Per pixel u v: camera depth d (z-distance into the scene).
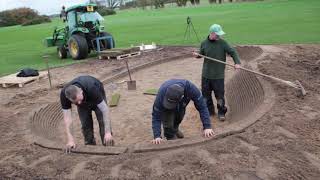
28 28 38.31
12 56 17.67
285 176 4.66
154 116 5.41
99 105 5.48
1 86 11.59
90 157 5.45
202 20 26.64
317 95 7.19
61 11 16.62
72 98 4.95
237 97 8.87
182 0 58.03
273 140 5.47
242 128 5.84
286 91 7.36
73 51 15.60
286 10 28.55
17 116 8.02
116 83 11.44
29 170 5.27
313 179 4.63
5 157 5.79
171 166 4.96
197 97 5.34
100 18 16.02
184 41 17.94
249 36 16.80
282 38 15.31
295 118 6.18
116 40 20.53
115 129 7.93
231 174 4.71
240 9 35.56
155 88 10.59
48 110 8.67
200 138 5.54
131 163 5.11
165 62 13.84
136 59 14.48
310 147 5.30
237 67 7.37
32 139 6.41
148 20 32.31
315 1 35.75
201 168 4.87
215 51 7.56
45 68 13.95
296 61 10.51
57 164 5.34
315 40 14.18
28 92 10.52
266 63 9.99
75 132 7.81
